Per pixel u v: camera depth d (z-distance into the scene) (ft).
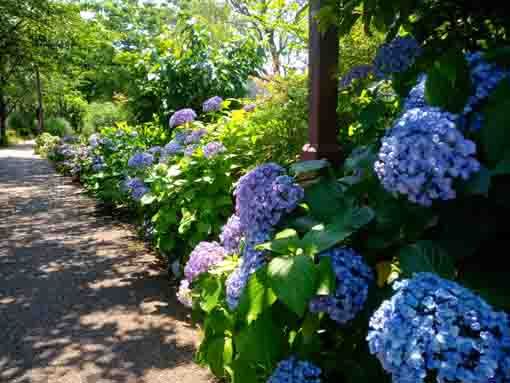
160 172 12.66
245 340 5.03
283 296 4.17
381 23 5.22
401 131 3.99
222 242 6.93
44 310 10.42
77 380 7.57
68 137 44.50
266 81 12.11
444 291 3.17
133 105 20.68
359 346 4.72
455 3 5.28
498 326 2.99
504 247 4.08
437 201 4.22
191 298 8.26
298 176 6.67
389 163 3.92
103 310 10.35
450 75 4.18
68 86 89.40
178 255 12.27
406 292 3.26
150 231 14.71
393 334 3.06
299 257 4.35
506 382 2.85
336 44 7.70
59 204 25.00
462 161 3.72
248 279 5.04
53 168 45.44
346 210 5.04
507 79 4.04
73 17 52.13
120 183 19.60
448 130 3.78
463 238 4.07
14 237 17.56
